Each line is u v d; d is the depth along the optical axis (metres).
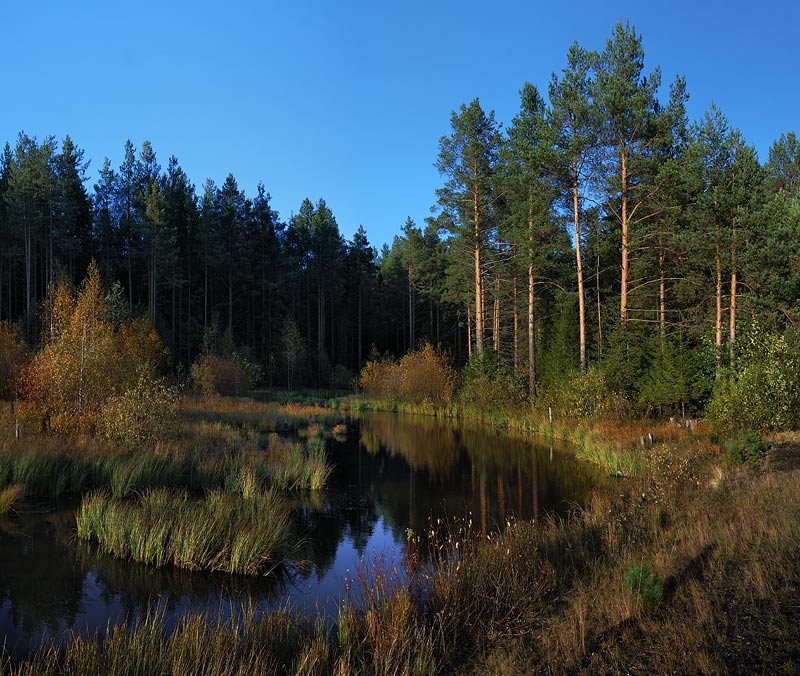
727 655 4.37
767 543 6.59
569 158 24.70
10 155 53.97
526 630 5.70
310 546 10.09
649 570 5.86
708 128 22.47
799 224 20.94
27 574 8.34
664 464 12.77
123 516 9.72
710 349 20.52
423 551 9.73
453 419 33.53
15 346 26.83
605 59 25.03
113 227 52.34
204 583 8.23
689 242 22.61
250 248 59.47
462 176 33.38
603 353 28.47
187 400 32.88
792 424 16.27
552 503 13.08
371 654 5.52
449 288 45.81
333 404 41.28
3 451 13.38
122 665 5.12
